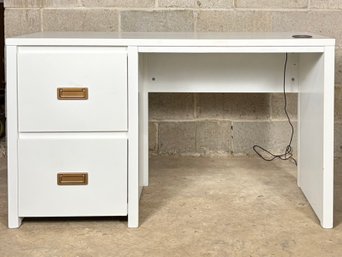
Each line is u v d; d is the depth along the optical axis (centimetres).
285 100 325
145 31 317
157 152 330
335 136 325
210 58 251
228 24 317
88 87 201
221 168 301
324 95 202
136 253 184
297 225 210
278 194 251
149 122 327
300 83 249
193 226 209
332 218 206
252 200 242
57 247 189
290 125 326
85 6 314
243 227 208
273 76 252
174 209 229
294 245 190
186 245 190
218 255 182
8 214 206
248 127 327
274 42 201
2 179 279
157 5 315
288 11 316
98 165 205
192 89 254
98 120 203
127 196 207
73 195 206
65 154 204
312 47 201
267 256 181
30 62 200
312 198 228
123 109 202
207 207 231
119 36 220
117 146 204
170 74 253
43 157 204
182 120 327
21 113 201
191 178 280
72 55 200
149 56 252
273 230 204
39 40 199
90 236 199
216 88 253
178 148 329
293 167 304
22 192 205
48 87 201
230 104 326
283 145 328
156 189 259
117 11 315
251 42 201
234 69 251
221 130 328
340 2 316
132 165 205
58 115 202
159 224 211
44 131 203
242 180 276
